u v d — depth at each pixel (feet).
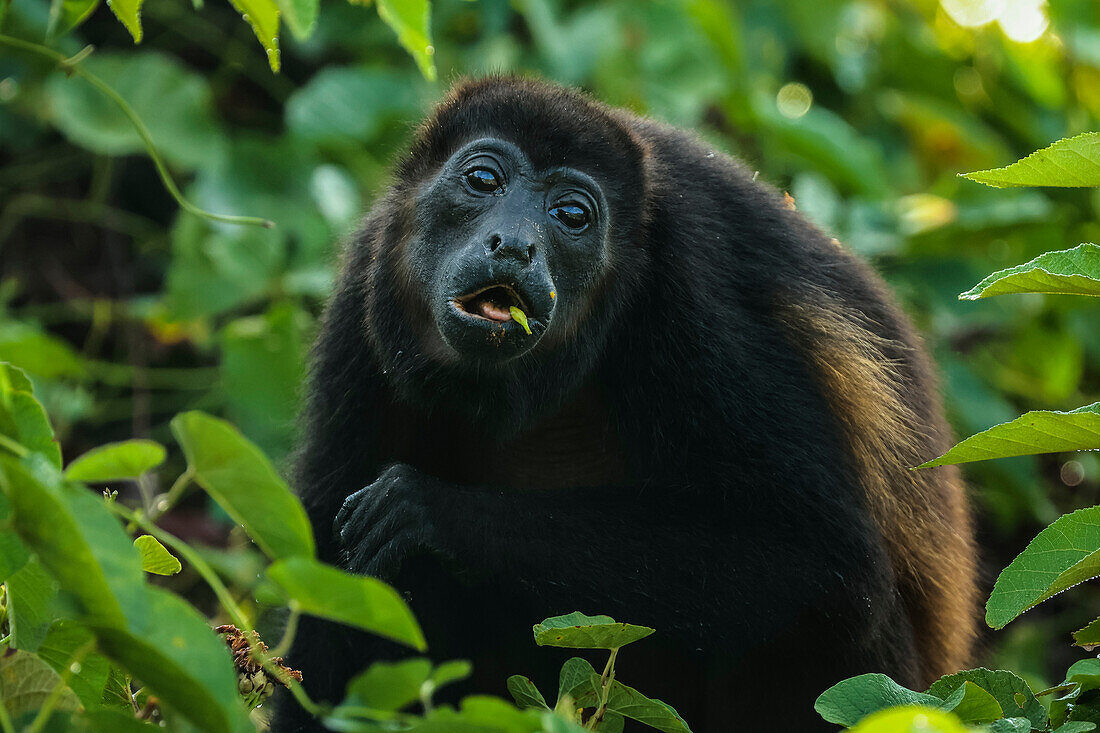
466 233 24.95
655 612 24.00
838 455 25.61
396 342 26.23
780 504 24.82
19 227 49.65
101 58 45.09
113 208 50.83
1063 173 17.22
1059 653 46.96
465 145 25.82
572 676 17.43
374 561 22.63
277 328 42.06
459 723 12.25
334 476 27.37
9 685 14.03
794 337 26.53
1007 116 55.42
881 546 25.40
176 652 11.87
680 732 17.35
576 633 16.69
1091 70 56.18
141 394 47.06
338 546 26.73
